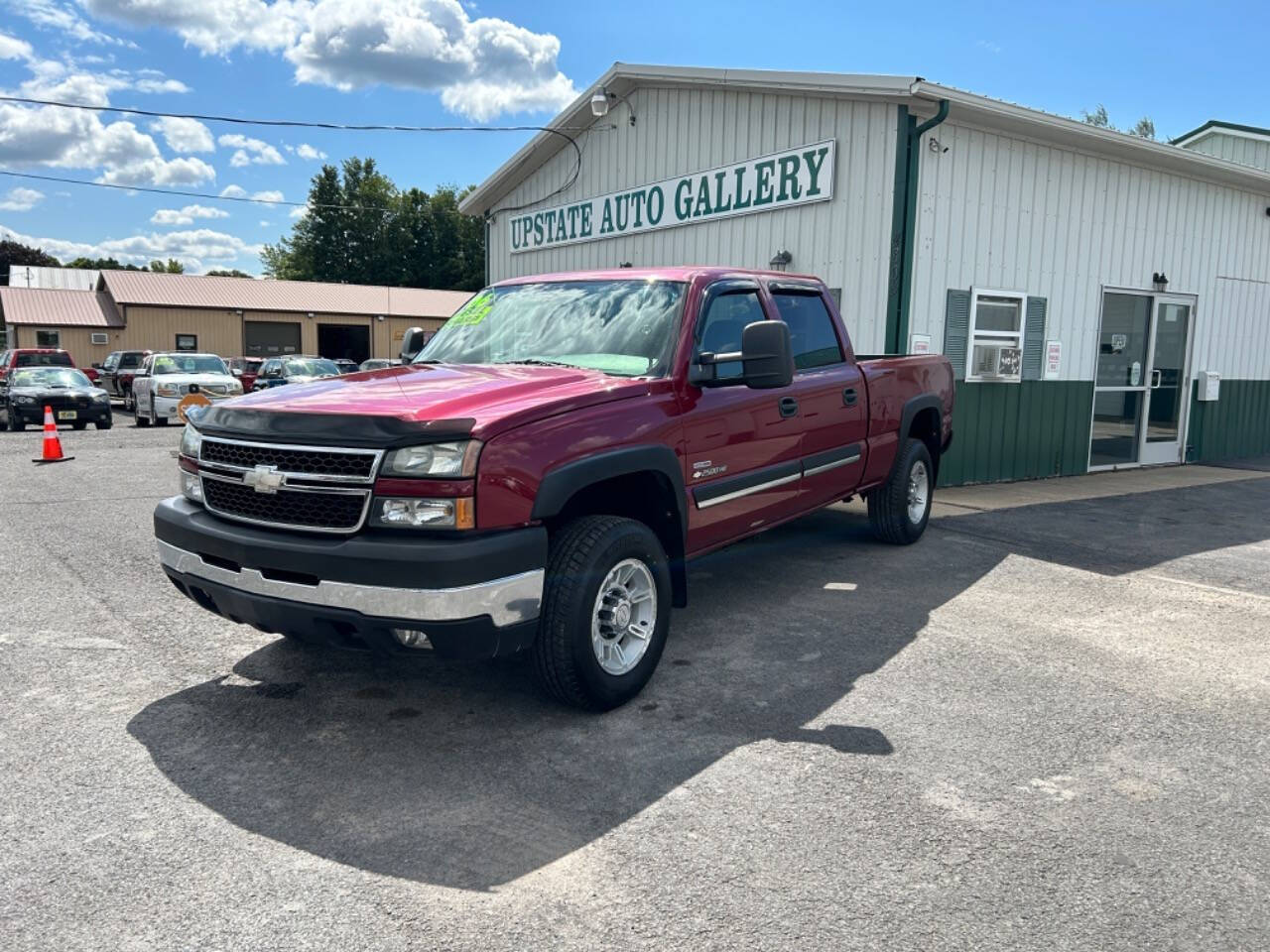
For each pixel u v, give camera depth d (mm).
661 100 12344
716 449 4664
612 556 3859
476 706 4078
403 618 3328
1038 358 11000
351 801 3234
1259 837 3059
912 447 7098
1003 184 10148
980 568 6664
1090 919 2598
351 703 4105
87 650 4785
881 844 2975
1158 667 4684
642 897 2680
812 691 4273
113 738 3732
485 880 2770
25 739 3713
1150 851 2959
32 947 2434
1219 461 14016
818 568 6598
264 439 3684
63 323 38969
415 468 3400
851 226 9734
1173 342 13055
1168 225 12328
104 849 2914
